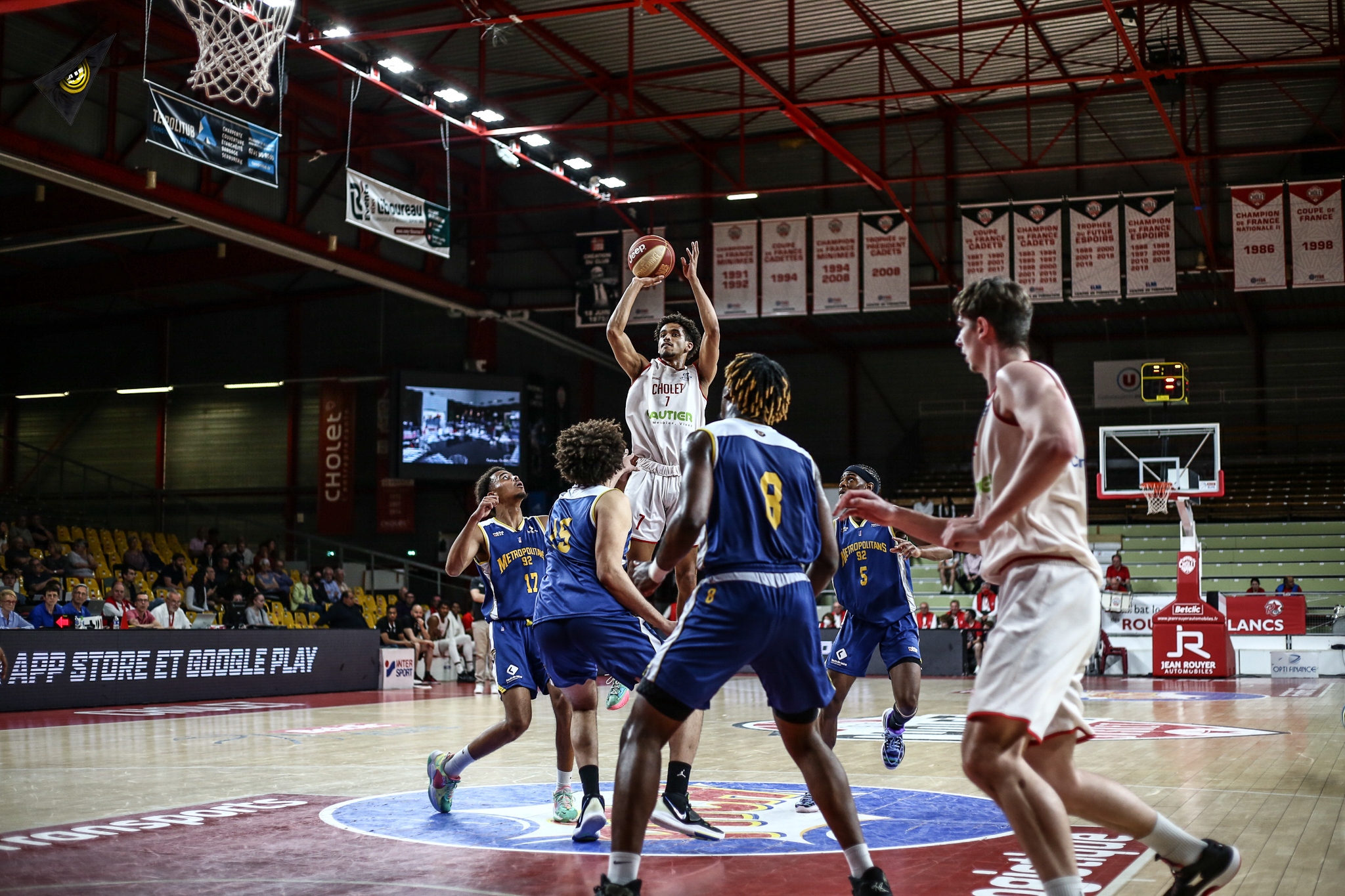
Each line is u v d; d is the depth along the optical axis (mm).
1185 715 10820
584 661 4621
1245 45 19766
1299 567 24109
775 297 21281
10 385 30109
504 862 4031
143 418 29062
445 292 24172
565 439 4668
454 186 25078
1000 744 2738
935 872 3811
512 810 5250
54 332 29938
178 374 29016
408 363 27406
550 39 19078
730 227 21594
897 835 4516
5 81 15922
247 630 14812
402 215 18734
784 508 3410
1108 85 21719
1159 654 18047
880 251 20828
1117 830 3084
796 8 18156
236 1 12531
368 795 5770
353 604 18391
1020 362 2939
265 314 28641
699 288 5832
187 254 24562
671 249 5746
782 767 7047
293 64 19406
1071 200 20141
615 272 23016
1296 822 4789
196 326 29031
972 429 30078
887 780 6234
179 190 18219
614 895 3078
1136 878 3674
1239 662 19562
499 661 5133
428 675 19016
